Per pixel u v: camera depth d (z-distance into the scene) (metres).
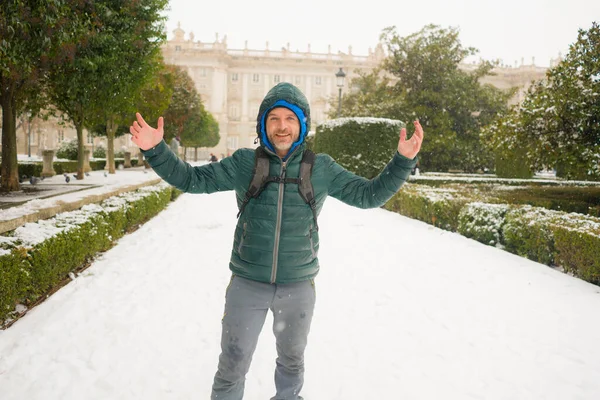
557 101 10.70
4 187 10.67
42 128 56.34
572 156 10.93
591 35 10.78
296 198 2.08
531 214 6.64
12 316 3.71
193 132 40.91
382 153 16.06
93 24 8.24
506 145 12.23
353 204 2.21
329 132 17.14
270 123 2.06
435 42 26.75
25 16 5.61
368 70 84.44
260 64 83.12
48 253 4.23
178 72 35.50
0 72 9.57
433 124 26.41
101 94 12.01
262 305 2.11
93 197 7.03
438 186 15.12
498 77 85.19
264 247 2.07
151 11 11.45
